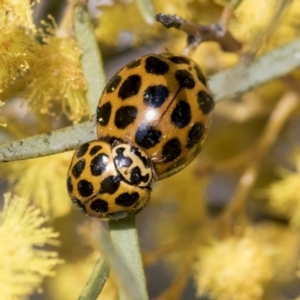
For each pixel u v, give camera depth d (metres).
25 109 0.08
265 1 0.08
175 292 0.09
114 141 0.08
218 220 0.09
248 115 0.10
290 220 0.10
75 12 0.08
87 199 0.08
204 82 0.08
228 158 0.10
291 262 0.10
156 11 0.09
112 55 0.09
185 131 0.08
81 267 0.09
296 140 0.10
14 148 0.08
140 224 0.10
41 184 0.09
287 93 0.09
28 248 0.08
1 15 0.08
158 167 0.08
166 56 0.08
